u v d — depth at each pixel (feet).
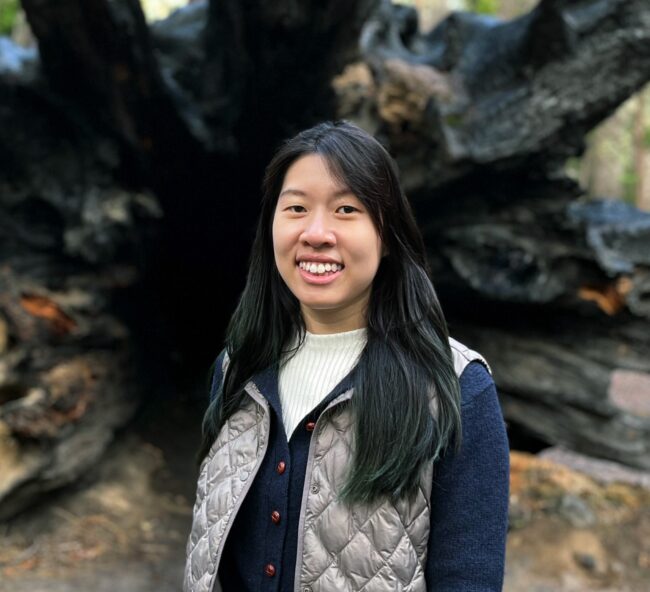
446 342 3.85
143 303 15.97
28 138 12.87
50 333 12.65
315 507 3.59
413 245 3.99
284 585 3.71
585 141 12.36
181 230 15.84
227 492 3.91
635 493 17.34
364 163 3.67
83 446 12.99
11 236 13.28
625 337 13.05
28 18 10.91
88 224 12.53
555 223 12.35
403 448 3.50
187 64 14.66
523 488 16.98
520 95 11.89
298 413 3.89
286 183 3.85
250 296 4.34
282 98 12.31
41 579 11.04
